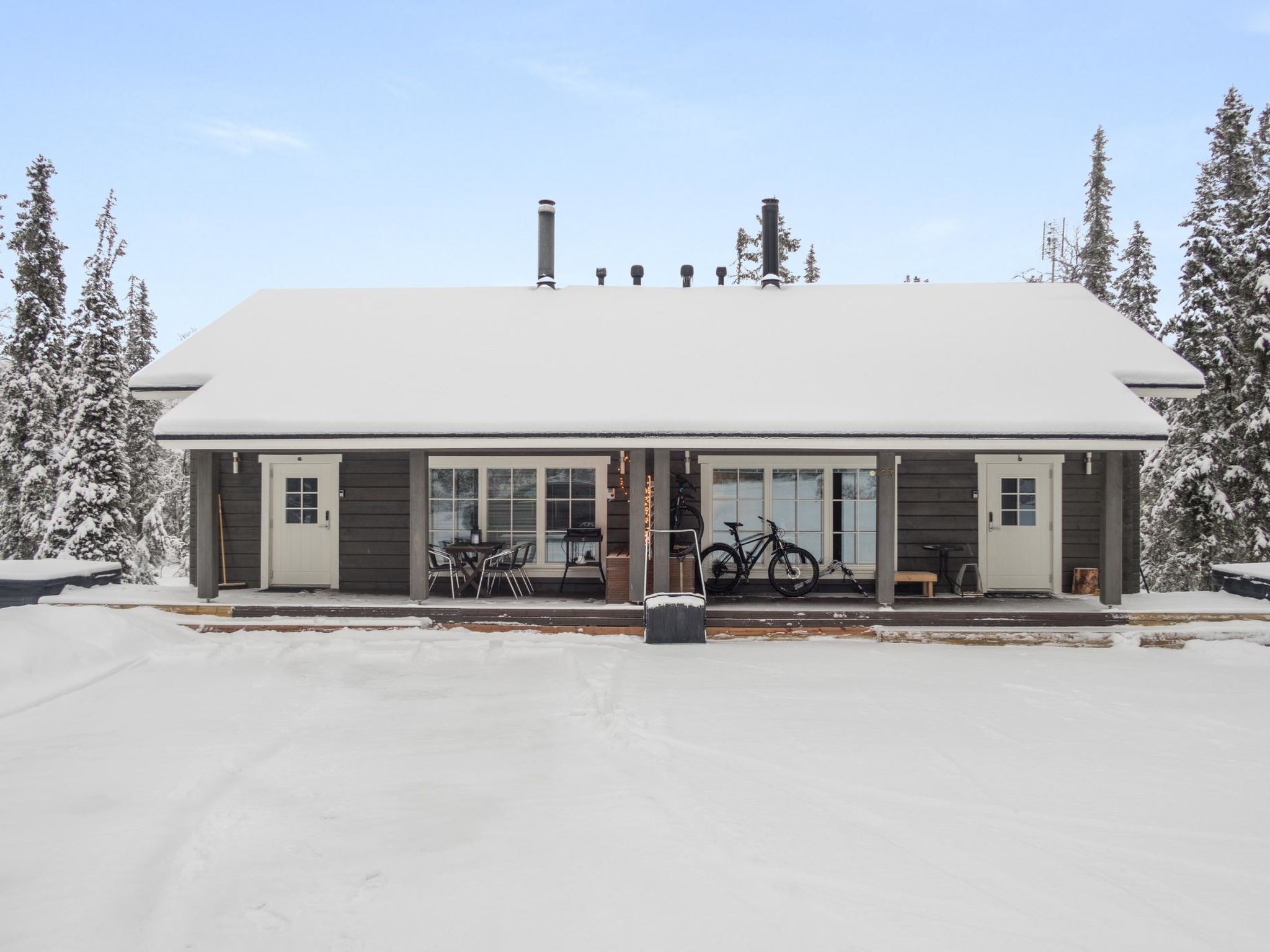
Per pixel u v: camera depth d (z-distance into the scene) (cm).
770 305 1409
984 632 1066
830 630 1091
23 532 2192
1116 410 1080
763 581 1258
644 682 859
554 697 820
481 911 407
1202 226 1920
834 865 451
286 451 1302
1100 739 671
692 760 618
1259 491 1795
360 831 503
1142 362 1202
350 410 1123
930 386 1145
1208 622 1075
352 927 395
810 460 1271
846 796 549
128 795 564
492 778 590
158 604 1135
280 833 501
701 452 1271
